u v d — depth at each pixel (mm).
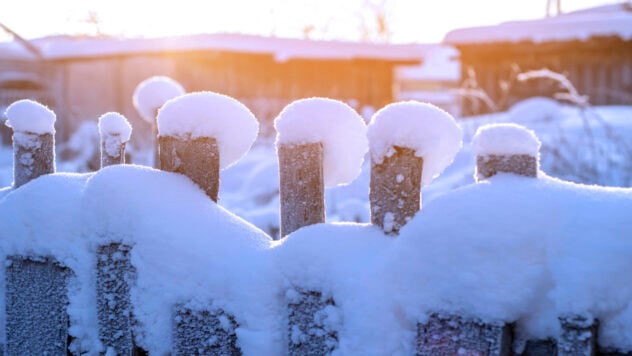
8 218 2711
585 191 1750
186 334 2195
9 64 24016
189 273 2195
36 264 2633
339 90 17750
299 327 2000
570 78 15406
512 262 1683
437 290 1754
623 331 1579
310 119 2174
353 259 1941
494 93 16125
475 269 1704
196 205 2330
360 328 1851
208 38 16094
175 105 2453
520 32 15398
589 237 1629
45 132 3064
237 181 8617
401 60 17484
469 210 1768
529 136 1897
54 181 2725
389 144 1966
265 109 15320
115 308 2365
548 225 1694
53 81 22484
